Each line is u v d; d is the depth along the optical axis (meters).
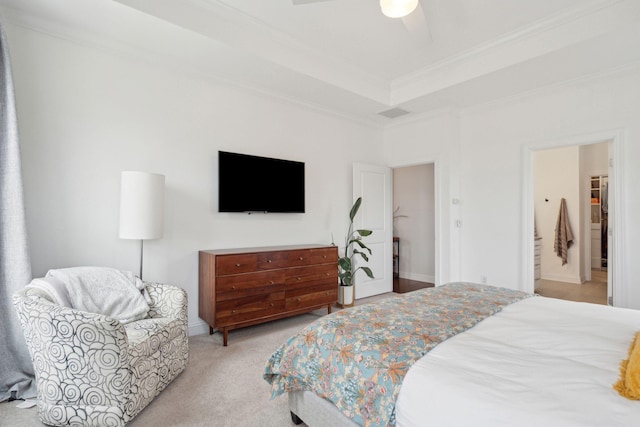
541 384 1.01
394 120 4.76
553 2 2.48
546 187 5.67
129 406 1.72
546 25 2.73
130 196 2.47
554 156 5.56
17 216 2.09
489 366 1.14
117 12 2.28
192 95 3.16
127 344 1.74
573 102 3.40
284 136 3.89
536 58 2.87
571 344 1.31
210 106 3.28
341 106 4.16
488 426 0.90
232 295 2.92
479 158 4.18
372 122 4.82
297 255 3.39
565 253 5.39
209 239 3.27
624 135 3.08
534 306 1.86
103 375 1.68
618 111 3.12
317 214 4.24
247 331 3.26
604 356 1.19
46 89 2.42
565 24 2.68
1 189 2.08
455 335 1.45
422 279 5.80
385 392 1.17
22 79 2.33
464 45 3.12
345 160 4.57
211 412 1.88
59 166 2.47
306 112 4.12
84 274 2.22
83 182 2.57
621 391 0.93
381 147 5.04
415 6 1.95
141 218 2.48
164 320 2.24
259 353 2.71
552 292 4.67
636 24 2.35
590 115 3.29
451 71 3.50
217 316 2.84
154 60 2.89
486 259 4.11
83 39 2.54
